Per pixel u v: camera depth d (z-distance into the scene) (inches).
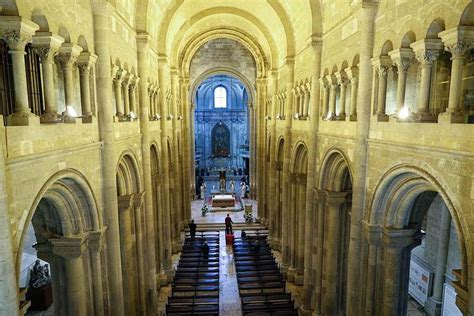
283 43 978.7
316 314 735.7
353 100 544.1
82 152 417.7
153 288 746.2
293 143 898.1
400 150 406.3
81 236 427.5
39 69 398.0
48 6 342.0
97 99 470.9
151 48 772.0
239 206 1642.5
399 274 467.8
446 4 332.8
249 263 1008.2
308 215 753.0
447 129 326.6
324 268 719.1
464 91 362.9
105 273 492.1
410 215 460.4
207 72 1700.3
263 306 741.3
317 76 696.4
